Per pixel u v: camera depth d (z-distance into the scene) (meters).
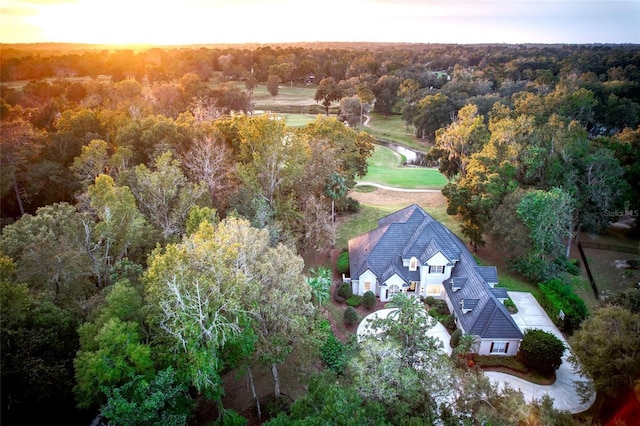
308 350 29.06
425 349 25.22
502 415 21.36
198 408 31.64
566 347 35.16
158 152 56.31
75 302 31.94
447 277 45.12
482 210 53.47
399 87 158.00
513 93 129.25
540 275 47.44
